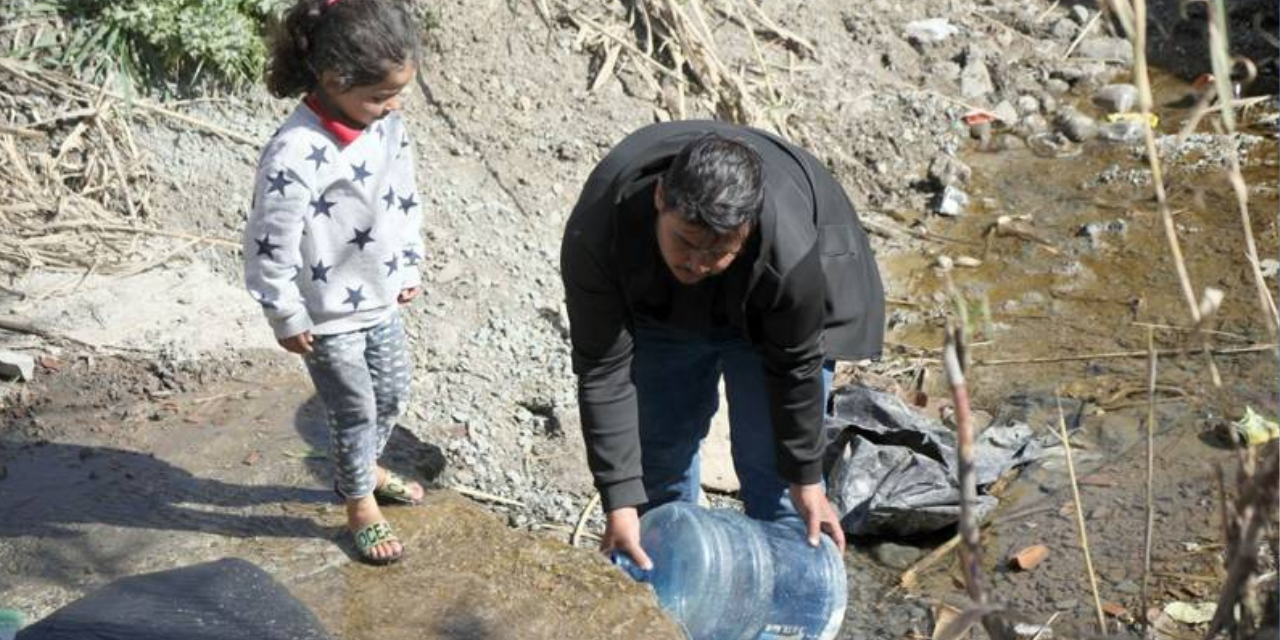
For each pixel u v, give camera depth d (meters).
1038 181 6.86
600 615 3.68
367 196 3.58
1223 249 6.25
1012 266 6.29
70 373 4.75
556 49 6.78
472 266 5.82
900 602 4.58
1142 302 5.97
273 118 6.14
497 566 3.87
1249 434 4.98
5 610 3.70
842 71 7.32
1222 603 2.63
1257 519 2.53
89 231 5.48
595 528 4.79
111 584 3.62
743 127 3.57
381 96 3.44
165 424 4.55
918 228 6.59
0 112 5.75
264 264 3.46
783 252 3.18
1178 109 7.32
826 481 4.98
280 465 4.35
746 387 3.84
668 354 3.81
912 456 4.95
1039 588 4.52
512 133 6.46
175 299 5.16
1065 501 4.91
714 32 7.18
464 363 5.36
